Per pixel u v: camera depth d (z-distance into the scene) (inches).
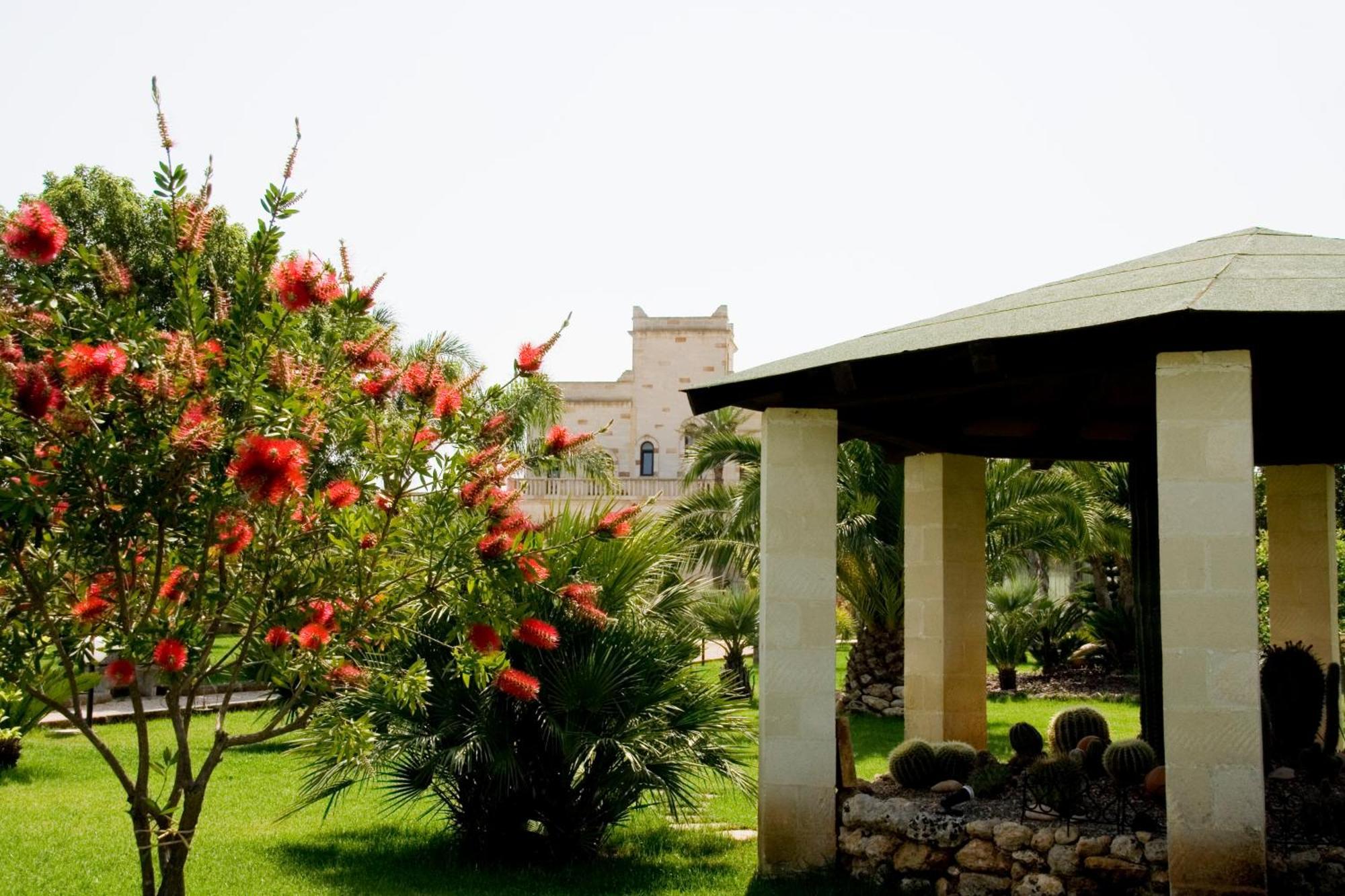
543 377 231.3
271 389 210.4
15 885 326.3
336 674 223.5
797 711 325.7
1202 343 260.5
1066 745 393.4
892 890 307.0
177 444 187.6
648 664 358.6
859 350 322.0
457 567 219.9
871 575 785.6
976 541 443.8
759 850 324.8
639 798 389.1
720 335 1905.8
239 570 221.6
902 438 400.5
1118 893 275.4
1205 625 258.2
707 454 844.6
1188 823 255.0
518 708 346.0
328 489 213.3
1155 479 373.1
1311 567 457.1
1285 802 321.1
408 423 227.9
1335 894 263.0
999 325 300.5
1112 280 345.7
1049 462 458.6
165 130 208.5
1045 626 1034.1
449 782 367.2
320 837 396.5
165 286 839.1
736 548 813.2
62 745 612.4
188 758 215.2
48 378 188.5
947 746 361.7
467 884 326.6
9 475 190.2
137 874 340.8
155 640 202.2
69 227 871.7
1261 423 411.5
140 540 214.7
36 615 206.1
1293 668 385.1
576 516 362.6
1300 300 247.6
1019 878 291.0
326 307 214.7
